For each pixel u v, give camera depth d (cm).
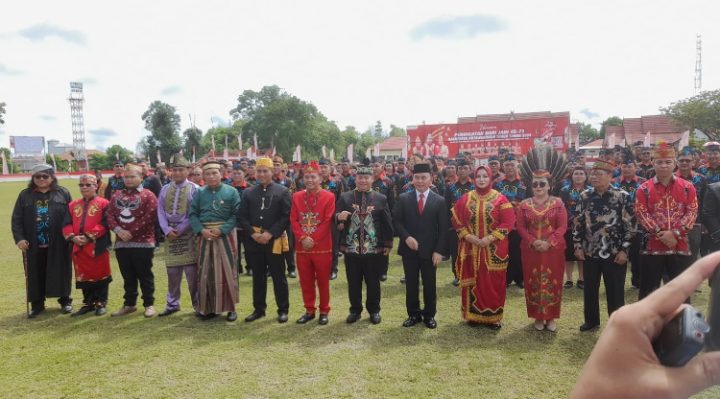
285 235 519
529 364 388
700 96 2647
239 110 6125
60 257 546
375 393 341
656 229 450
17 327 503
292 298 604
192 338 462
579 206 476
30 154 7400
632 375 51
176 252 538
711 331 50
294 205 514
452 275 712
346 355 412
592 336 452
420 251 482
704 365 49
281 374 376
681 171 622
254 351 425
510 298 590
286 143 5256
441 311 540
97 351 431
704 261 53
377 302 508
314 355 414
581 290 617
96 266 543
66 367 396
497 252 468
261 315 529
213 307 514
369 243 500
